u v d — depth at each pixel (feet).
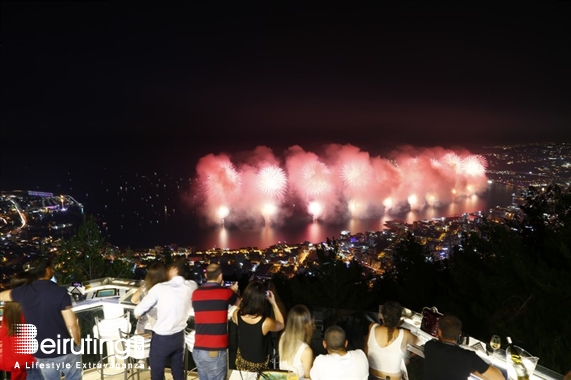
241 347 13.08
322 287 35.45
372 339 12.69
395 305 12.62
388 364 12.43
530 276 23.63
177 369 13.76
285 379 11.99
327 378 11.46
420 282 36.04
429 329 13.11
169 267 14.26
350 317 18.10
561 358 19.12
